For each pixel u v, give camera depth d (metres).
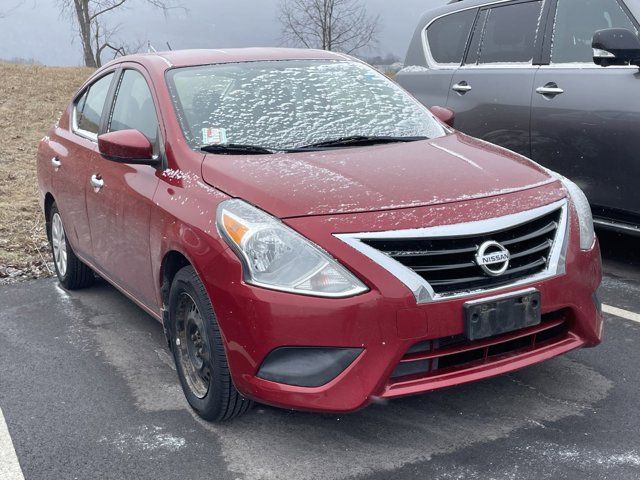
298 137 3.81
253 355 2.95
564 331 3.29
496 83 6.00
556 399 3.48
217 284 3.05
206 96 3.99
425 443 3.15
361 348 2.86
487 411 3.39
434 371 3.00
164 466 3.10
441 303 2.89
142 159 3.75
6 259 6.41
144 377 3.99
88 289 5.60
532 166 3.64
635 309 4.63
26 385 3.96
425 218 2.98
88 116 5.06
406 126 4.09
